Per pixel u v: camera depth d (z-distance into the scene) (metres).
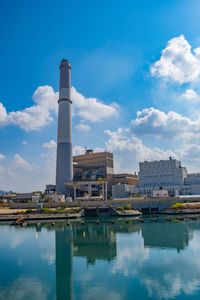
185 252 57.69
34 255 58.53
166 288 37.81
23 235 84.56
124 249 62.19
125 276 43.09
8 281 41.78
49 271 46.66
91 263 51.25
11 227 103.31
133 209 152.88
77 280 41.69
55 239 77.06
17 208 158.75
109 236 80.31
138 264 49.62
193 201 165.62
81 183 196.50
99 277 42.97
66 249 64.00
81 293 36.53
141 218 130.00
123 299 34.44
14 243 71.94
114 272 45.28
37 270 47.38
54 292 37.00
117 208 148.38
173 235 78.75
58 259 54.78
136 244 67.31
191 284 39.09
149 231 87.56
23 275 44.72
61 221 120.62
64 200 180.75
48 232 90.12
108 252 59.72
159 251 59.19
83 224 108.81
